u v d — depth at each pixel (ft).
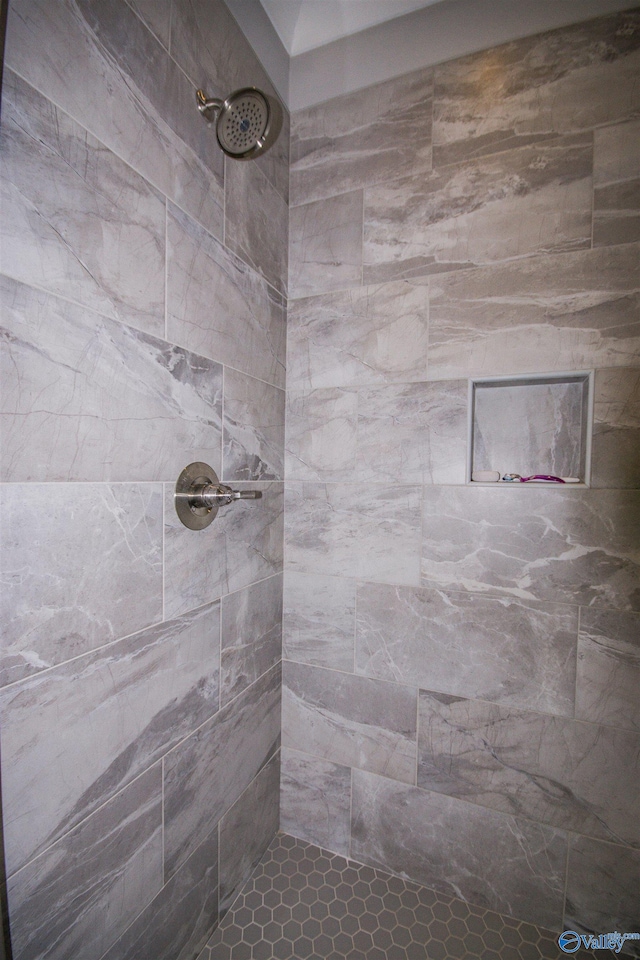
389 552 3.76
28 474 1.87
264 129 2.56
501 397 3.70
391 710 3.79
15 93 1.76
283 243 3.98
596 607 3.19
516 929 3.36
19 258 1.81
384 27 3.68
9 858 1.84
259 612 3.76
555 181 3.24
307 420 4.02
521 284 3.33
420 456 3.64
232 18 3.21
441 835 3.66
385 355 3.74
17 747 1.87
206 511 3.01
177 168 2.69
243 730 3.58
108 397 2.25
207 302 2.99
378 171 3.75
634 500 3.09
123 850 2.44
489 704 3.50
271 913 3.45
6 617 1.81
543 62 3.26
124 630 2.40
